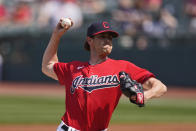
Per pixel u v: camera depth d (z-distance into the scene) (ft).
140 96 38.68
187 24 249.14
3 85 276.21
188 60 231.91
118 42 257.96
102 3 282.97
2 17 307.17
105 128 46.01
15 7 303.89
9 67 302.04
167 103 182.29
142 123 126.00
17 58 297.53
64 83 48.26
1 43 306.96
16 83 290.35
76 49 264.72
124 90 39.06
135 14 258.16
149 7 257.14
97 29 44.93
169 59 238.89
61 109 158.10
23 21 296.10
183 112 154.20
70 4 268.21
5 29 304.09
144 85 44.14
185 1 252.01
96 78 45.60
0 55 303.07
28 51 290.15
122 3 261.24
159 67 242.58
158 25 252.62
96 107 45.21
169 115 145.79
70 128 45.80
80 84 45.98
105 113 45.42
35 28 285.43
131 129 114.93
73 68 47.52
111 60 46.70
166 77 240.73
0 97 203.41
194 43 242.99
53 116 138.10
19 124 120.88
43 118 132.87
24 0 299.58
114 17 263.49
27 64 291.17
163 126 120.88
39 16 285.43
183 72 234.38
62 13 267.80
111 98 45.24
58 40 49.62
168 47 239.50
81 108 45.50
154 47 244.22
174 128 117.19
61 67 48.29
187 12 249.96
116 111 156.25
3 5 308.40
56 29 49.03
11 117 134.51
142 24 254.68
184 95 210.38
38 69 284.61
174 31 249.14
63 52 271.08
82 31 264.93
